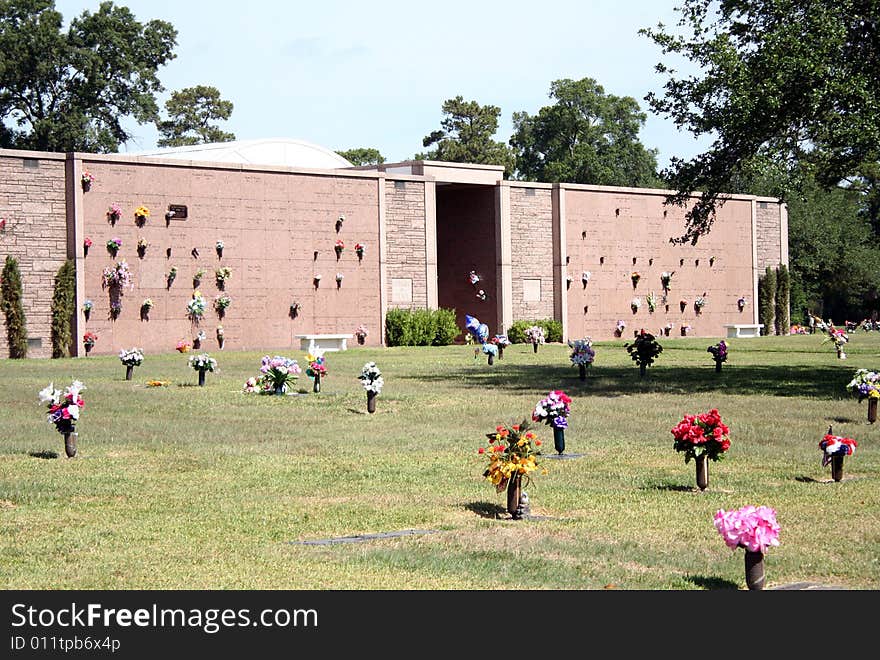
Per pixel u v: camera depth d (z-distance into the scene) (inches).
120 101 2593.5
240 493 478.6
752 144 984.9
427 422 737.0
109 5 2556.6
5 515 429.7
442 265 2038.6
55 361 1402.6
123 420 740.0
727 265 2215.8
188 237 1641.2
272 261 1716.3
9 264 1498.5
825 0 946.1
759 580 316.8
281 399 877.2
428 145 3595.0
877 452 582.6
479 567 345.7
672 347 1712.6
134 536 391.5
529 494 470.3
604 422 720.3
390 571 341.1
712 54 973.8
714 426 482.0
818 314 3029.0
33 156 1525.6
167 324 1625.2
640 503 449.7
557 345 1815.9
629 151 3543.3
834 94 904.3
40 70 2396.7
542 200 1999.3
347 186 1786.4
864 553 362.0
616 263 2064.5
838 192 2864.2
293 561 353.7
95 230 1565.0
